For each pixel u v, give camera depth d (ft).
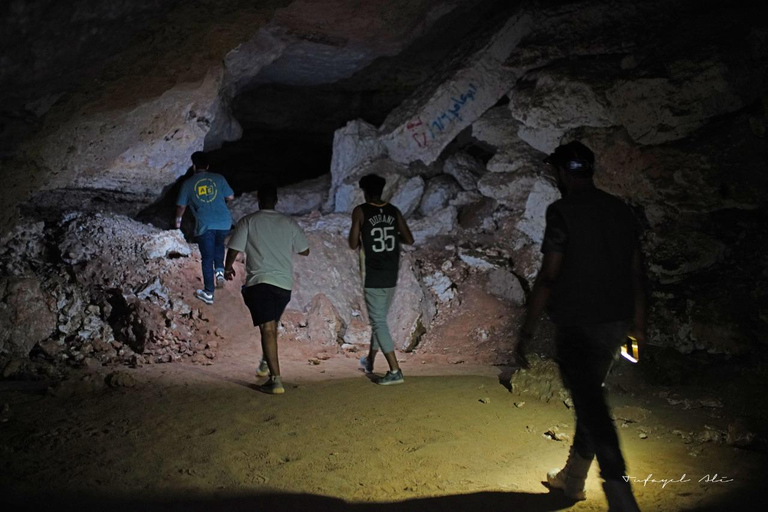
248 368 23.06
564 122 29.63
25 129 20.97
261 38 31.22
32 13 15.90
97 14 17.52
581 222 12.23
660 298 23.84
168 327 24.57
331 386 21.11
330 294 28.89
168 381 20.84
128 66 20.99
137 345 23.75
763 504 12.57
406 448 15.92
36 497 12.69
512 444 16.30
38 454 14.78
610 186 28.30
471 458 15.34
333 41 33.04
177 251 28.63
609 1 31.60
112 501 12.67
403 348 26.91
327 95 40.65
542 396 19.86
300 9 29.71
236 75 32.48
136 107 23.62
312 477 14.12
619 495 11.27
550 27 32.71
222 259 27.30
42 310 23.12
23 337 22.36
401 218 22.08
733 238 24.67
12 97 18.84
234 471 14.34
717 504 12.59
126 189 30.14
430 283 29.86
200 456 15.11
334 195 35.76
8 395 18.62
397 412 18.58
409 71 38.99
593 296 12.16
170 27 20.61
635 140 27.50
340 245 31.30
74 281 25.26
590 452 12.51
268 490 13.37
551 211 12.46
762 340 21.38
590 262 12.19
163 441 15.93
